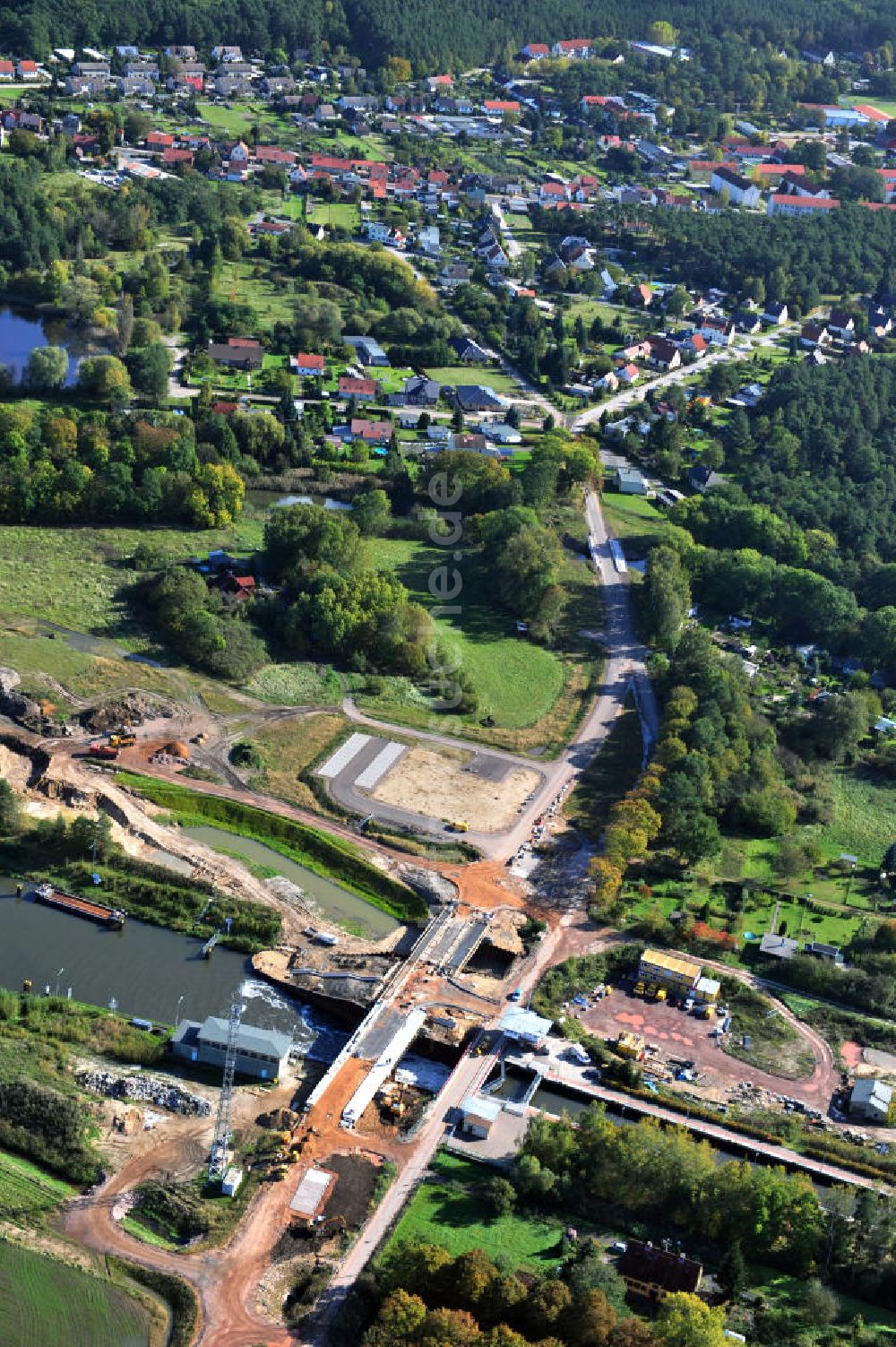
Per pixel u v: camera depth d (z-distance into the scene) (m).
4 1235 196.50
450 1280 190.88
